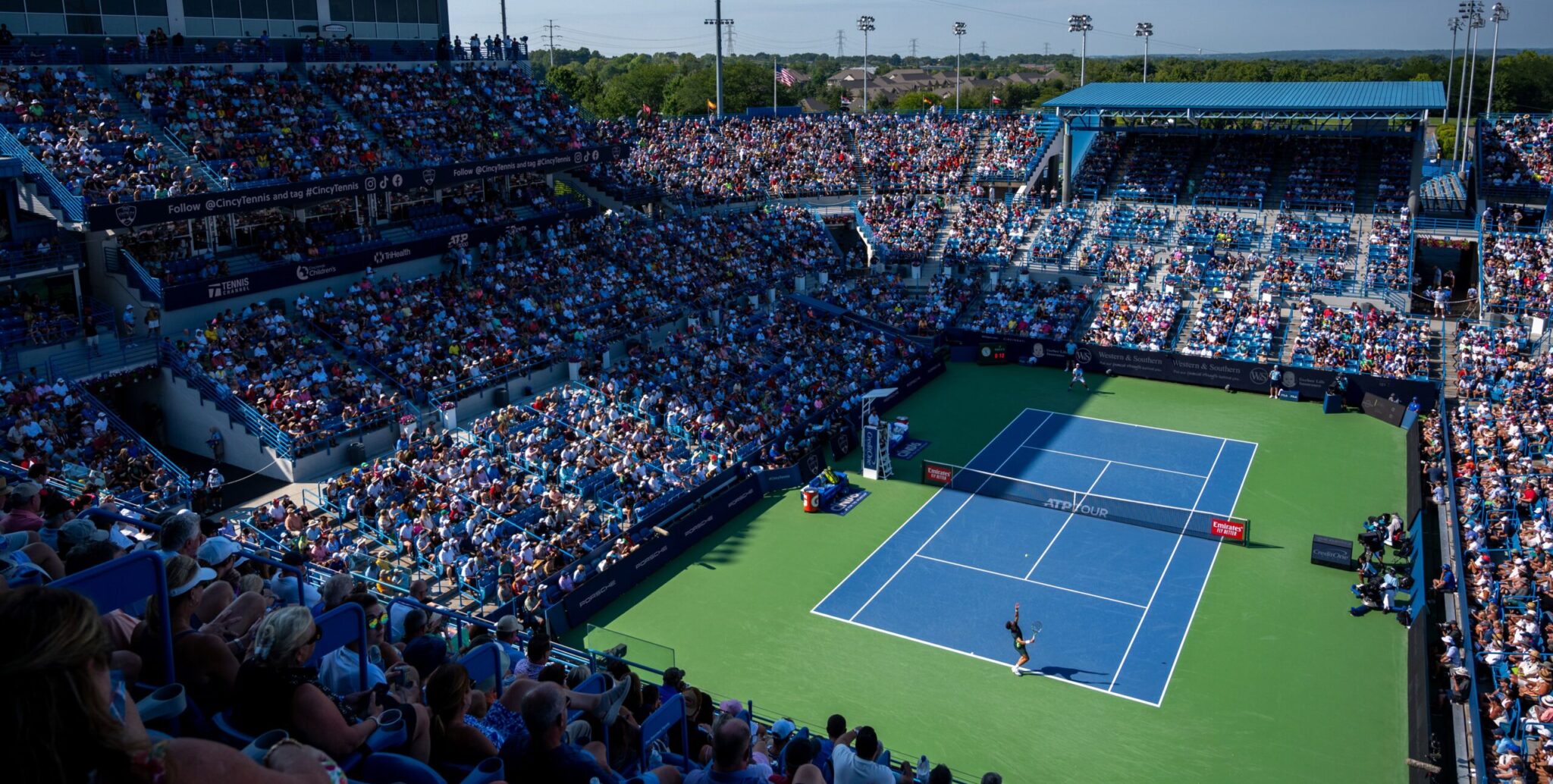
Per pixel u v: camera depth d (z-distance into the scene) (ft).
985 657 126.93
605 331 210.59
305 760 18.42
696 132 329.31
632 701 49.83
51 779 13.29
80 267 163.12
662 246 248.11
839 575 147.43
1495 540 137.80
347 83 216.95
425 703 30.63
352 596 40.45
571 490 153.69
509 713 37.63
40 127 165.17
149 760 14.40
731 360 211.82
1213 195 288.71
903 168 317.01
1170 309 247.91
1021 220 287.28
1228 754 108.17
